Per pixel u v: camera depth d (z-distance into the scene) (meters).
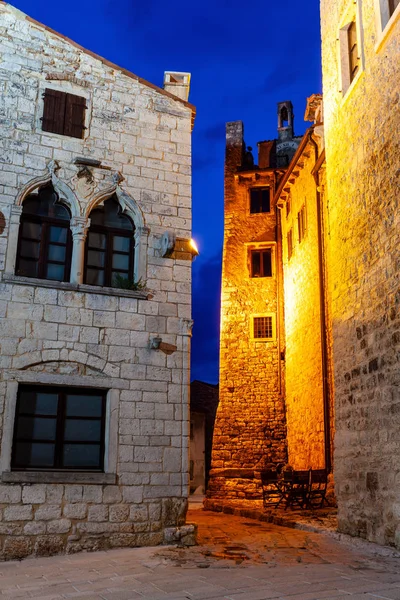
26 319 9.86
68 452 9.73
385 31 9.73
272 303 23.62
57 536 9.16
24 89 10.95
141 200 11.23
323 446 16.88
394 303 9.07
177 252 11.22
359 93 10.88
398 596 5.79
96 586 6.73
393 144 9.38
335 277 11.72
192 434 39.84
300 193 21.30
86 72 11.49
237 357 23.38
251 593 6.08
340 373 11.09
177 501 9.97
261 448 22.03
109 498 9.60
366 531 9.53
